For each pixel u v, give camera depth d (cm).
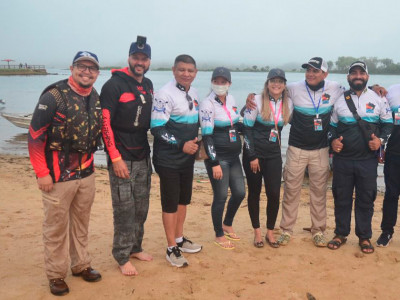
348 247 488
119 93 363
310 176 489
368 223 472
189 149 393
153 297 358
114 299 353
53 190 336
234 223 612
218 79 425
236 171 466
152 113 390
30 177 909
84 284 375
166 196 414
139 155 390
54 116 321
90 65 325
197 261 440
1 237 502
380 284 393
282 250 478
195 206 722
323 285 390
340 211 482
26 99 4422
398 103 458
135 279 390
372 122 453
